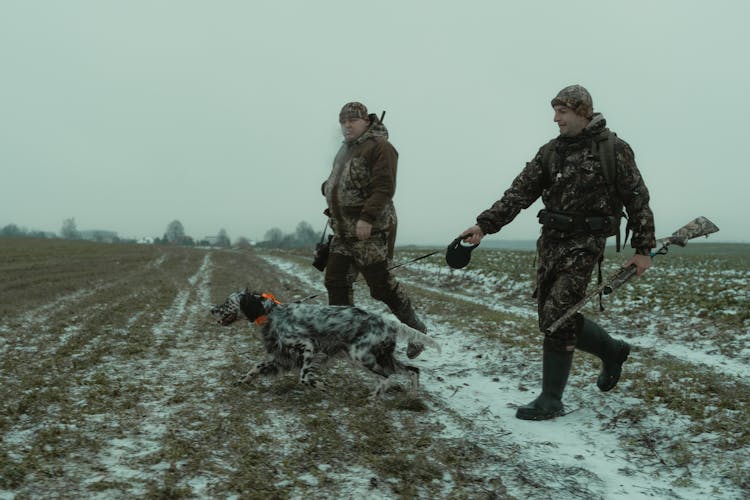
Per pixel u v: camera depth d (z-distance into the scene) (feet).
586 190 14.17
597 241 14.30
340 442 12.81
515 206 15.34
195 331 28.25
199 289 51.83
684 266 73.77
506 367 20.70
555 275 14.75
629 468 12.09
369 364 15.80
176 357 21.94
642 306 36.17
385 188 17.13
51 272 74.74
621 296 39.99
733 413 14.73
